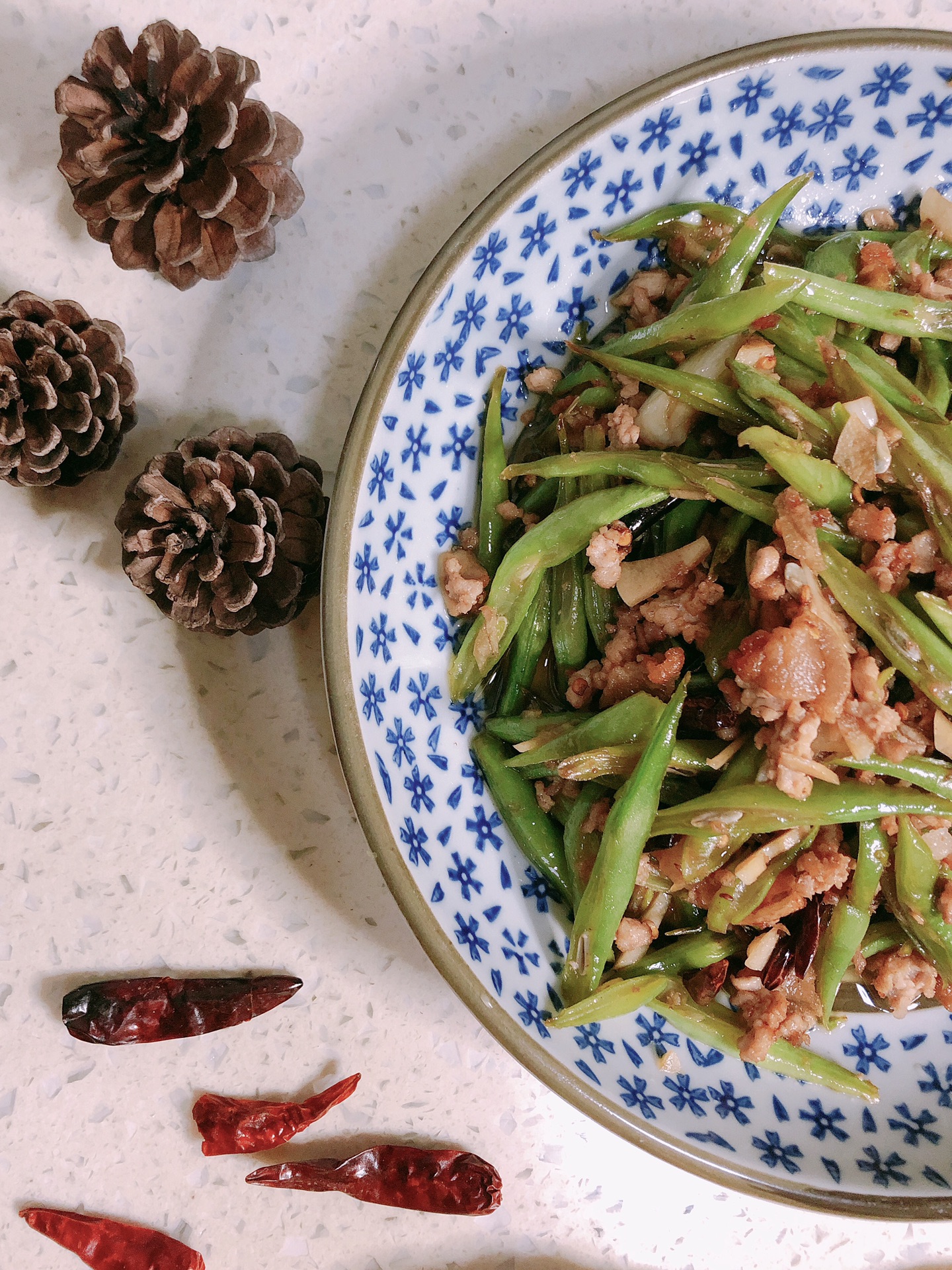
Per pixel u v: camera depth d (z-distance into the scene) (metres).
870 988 0.24
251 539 0.21
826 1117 0.23
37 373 0.22
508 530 0.23
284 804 0.25
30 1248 0.24
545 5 0.24
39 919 0.24
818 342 0.22
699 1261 0.25
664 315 0.23
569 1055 0.22
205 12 0.24
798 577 0.21
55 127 0.24
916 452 0.21
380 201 0.24
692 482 0.21
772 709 0.21
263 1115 0.24
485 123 0.24
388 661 0.22
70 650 0.24
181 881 0.24
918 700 0.21
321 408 0.24
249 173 0.22
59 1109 0.24
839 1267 0.25
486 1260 0.25
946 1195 0.23
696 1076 0.23
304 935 0.25
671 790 0.22
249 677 0.25
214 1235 0.24
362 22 0.24
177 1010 0.24
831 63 0.22
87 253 0.24
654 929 0.22
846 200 0.24
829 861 0.21
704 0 0.24
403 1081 0.25
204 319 0.24
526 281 0.23
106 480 0.24
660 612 0.22
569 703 0.23
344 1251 0.25
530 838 0.23
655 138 0.22
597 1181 0.25
